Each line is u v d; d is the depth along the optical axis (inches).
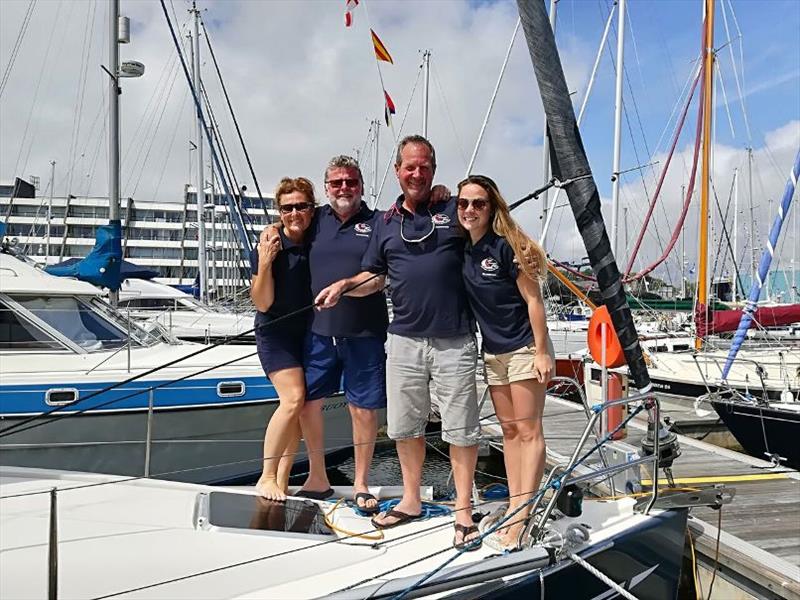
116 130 339.6
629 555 104.4
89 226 1841.8
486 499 122.3
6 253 275.7
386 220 107.6
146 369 228.7
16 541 87.8
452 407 103.5
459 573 86.4
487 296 102.9
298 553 91.8
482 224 101.0
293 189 116.0
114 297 297.7
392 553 95.9
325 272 114.7
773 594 152.2
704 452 277.7
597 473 106.2
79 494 106.3
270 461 116.0
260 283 116.1
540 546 96.2
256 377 239.1
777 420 299.3
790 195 339.3
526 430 104.5
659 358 426.3
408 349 105.0
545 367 101.4
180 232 2111.2
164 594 80.4
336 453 264.4
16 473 114.8
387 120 414.0
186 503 105.6
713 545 169.9
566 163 108.3
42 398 211.6
